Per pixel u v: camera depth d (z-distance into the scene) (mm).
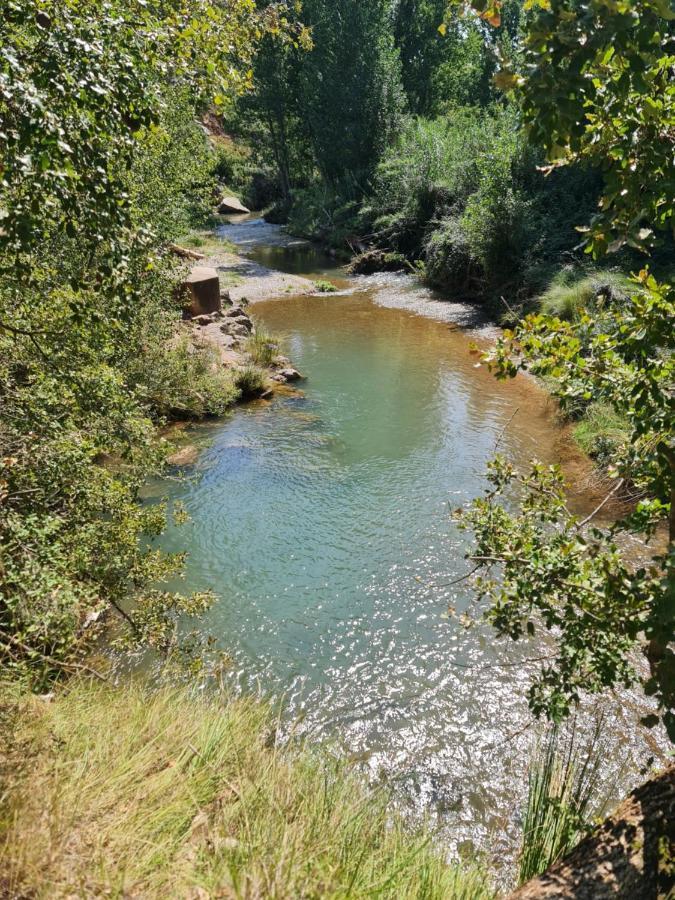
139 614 5121
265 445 10711
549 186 19531
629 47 1812
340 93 33188
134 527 5004
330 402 12734
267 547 7914
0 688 3199
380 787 4270
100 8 3090
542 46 1807
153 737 3316
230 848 2438
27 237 2615
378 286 23484
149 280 8773
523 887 2141
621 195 2396
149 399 10055
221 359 13484
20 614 3465
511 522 3500
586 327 2979
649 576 2648
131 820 2533
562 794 3492
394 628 6570
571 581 2941
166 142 9141
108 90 2791
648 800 2145
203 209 13422
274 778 3129
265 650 6289
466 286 20938
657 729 5152
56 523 3977
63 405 4613
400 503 8859
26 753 2764
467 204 20891
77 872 2156
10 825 2303
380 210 27672
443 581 7250
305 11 33531
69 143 2719
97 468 4816
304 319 19156
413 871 2742
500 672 5969
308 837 2654
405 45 40531
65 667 4062
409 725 5430
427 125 29156
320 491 9211
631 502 8172
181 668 5270
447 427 11430
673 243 15141
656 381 2691
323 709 5617
